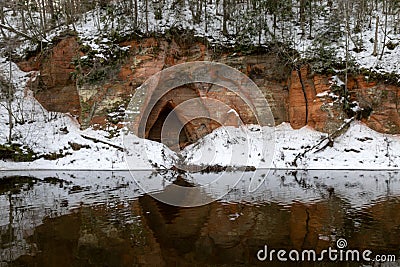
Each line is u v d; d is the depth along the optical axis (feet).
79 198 36.24
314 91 60.23
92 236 24.62
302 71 60.85
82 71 60.03
